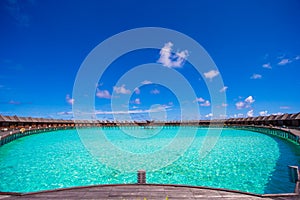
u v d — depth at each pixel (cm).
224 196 401
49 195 408
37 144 1803
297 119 3189
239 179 779
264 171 880
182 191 429
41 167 982
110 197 397
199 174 852
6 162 1091
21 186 723
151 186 459
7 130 2552
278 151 1362
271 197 395
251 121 4106
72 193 419
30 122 3812
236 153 1311
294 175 450
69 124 4672
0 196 402
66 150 1488
